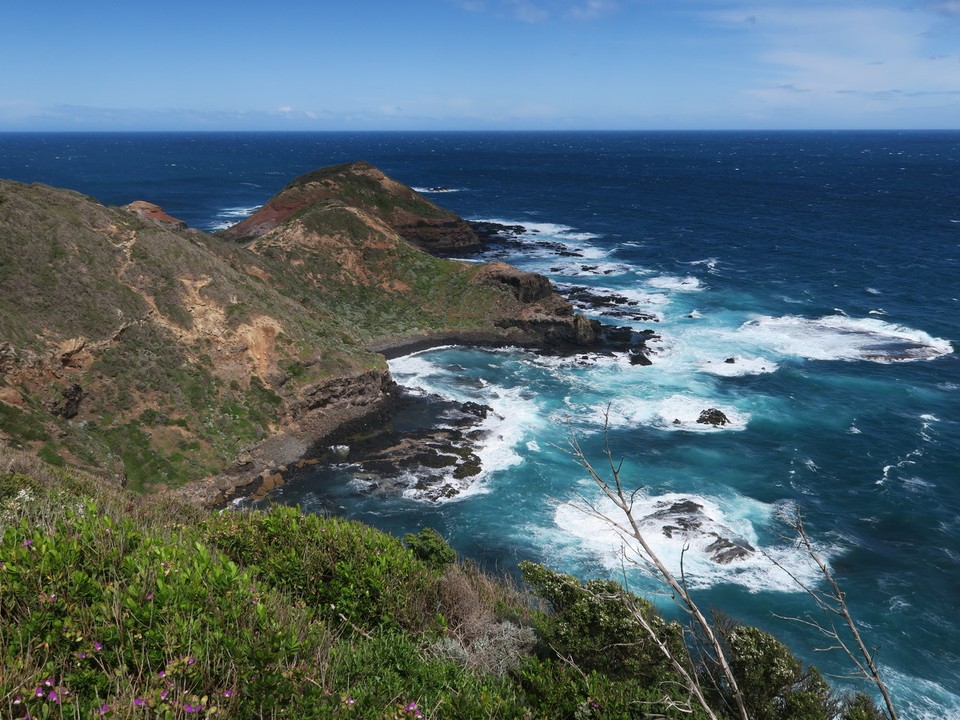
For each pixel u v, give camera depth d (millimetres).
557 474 38406
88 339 39094
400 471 38844
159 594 7324
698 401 48250
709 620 23719
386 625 10836
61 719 5426
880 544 31578
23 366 35531
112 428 37344
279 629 7574
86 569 7812
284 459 40188
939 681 23422
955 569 29609
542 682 9438
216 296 45781
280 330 46375
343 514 34875
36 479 20438
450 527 33469
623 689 9305
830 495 35938
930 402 47906
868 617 26531
